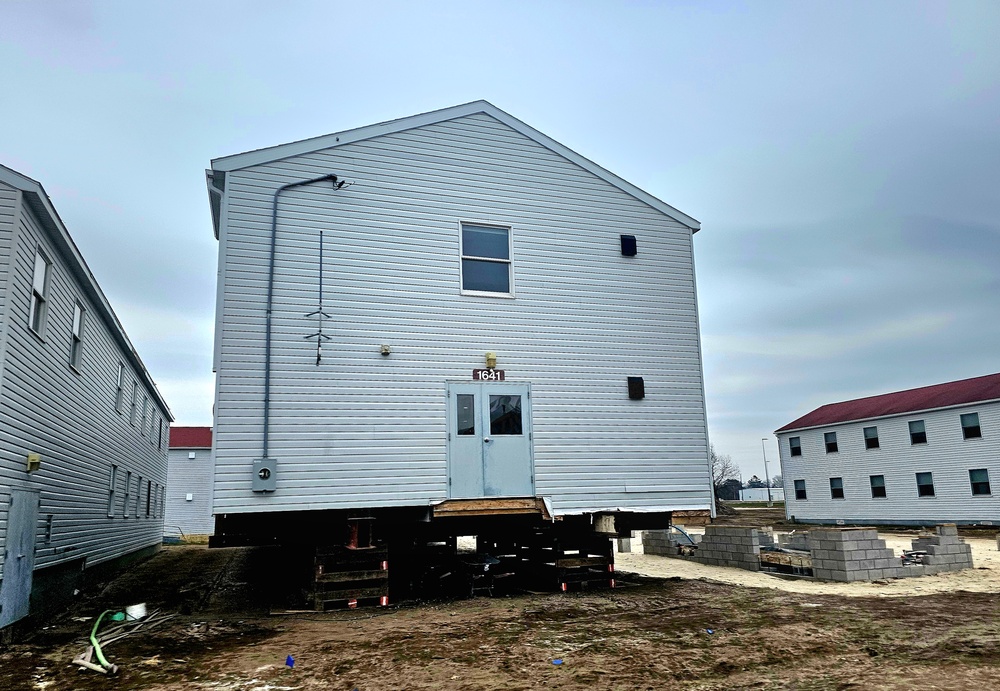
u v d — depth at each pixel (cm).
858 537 1327
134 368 1975
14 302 941
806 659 736
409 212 1175
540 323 1219
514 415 1170
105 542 1627
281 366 1057
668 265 1330
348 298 1112
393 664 725
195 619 1027
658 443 1252
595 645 786
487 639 821
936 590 1191
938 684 641
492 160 1246
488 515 1131
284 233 1098
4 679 727
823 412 4166
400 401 1108
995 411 3050
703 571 1502
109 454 1661
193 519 3378
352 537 1080
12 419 941
